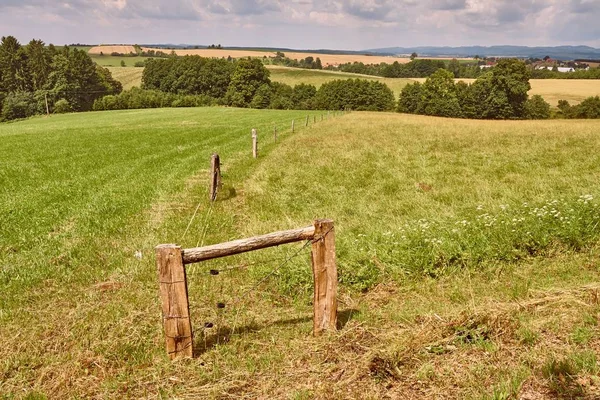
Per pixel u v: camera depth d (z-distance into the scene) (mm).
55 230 9977
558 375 4066
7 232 9719
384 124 39594
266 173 16188
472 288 6383
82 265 7953
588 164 15836
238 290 6875
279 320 5957
